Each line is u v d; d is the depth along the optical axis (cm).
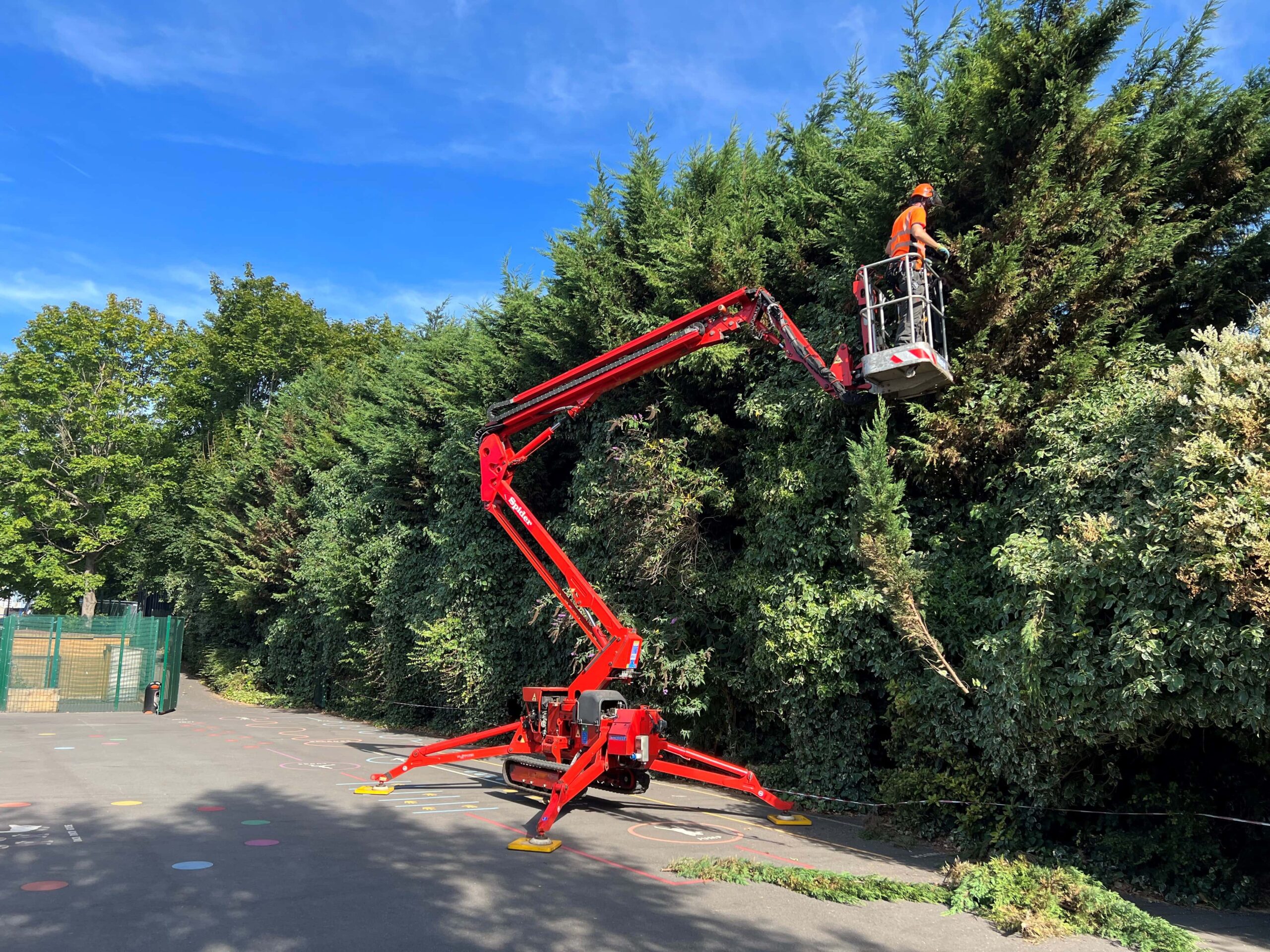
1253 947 613
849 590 1047
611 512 1367
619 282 1424
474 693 1770
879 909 674
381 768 1440
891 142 1076
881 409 948
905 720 974
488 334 1933
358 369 3281
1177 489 660
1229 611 616
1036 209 891
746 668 1246
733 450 1333
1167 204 980
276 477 3195
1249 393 632
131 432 4069
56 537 4125
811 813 1095
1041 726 751
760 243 1262
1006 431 901
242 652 3769
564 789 902
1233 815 788
